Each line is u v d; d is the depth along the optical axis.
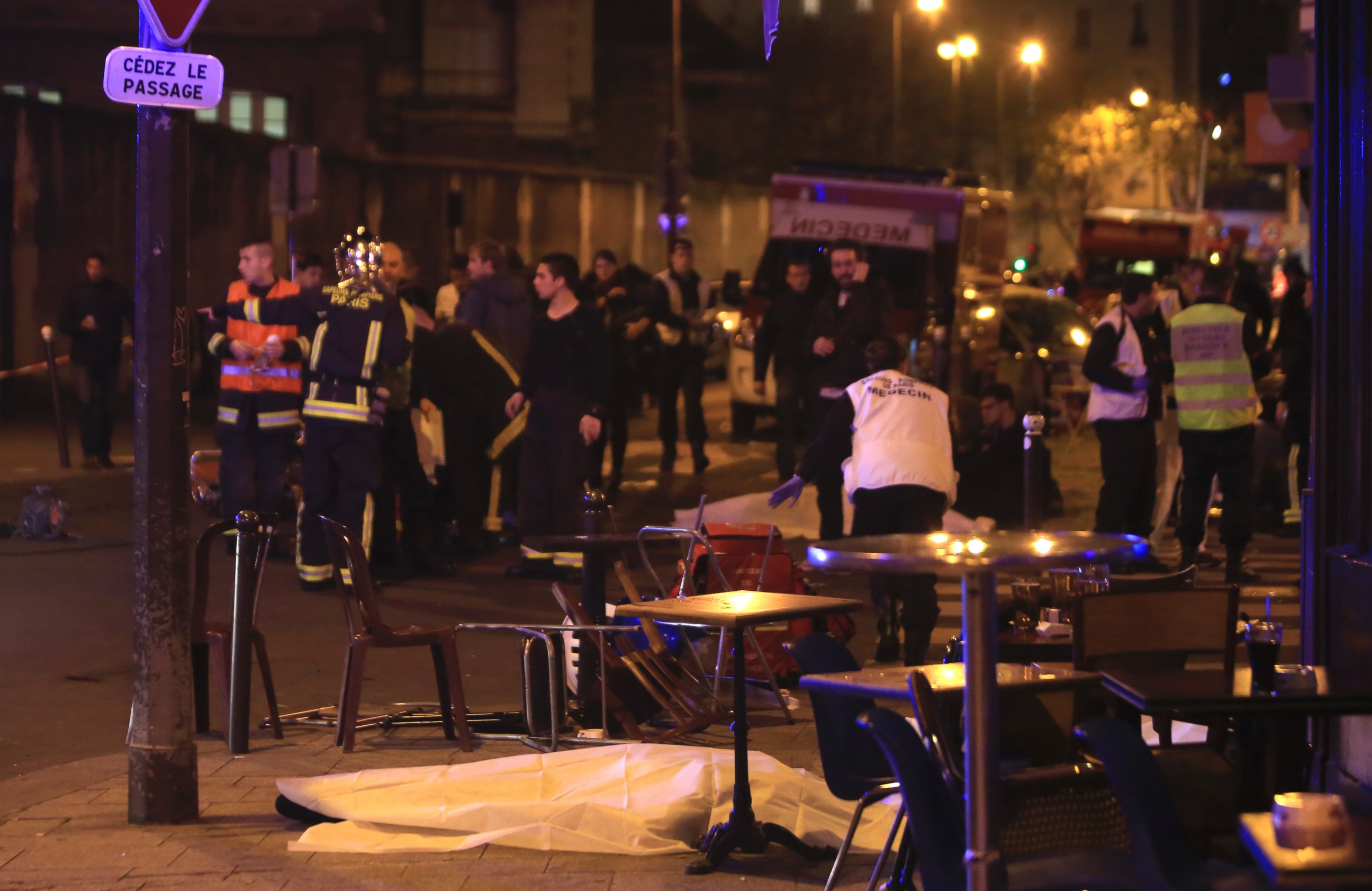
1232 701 4.87
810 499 16.98
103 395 21.78
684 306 21.97
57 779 7.90
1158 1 106.50
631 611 6.42
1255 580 14.18
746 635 9.34
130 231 32.44
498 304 15.59
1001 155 76.19
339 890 6.29
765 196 58.53
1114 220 40.09
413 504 14.53
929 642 10.77
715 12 82.25
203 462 15.95
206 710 8.95
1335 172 6.75
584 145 53.75
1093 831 5.00
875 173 25.00
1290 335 17.23
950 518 16.20
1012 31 107.75
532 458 14.17
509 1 52.62
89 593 13.11
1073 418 25.83
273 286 14.73
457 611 12.65
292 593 13.40
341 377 13.40
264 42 42.88
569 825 6.89
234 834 7.04
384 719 9.11
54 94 41.56
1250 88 103.25
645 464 22.94
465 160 48.31
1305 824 3.77
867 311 14.73
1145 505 13.76
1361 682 5.14
